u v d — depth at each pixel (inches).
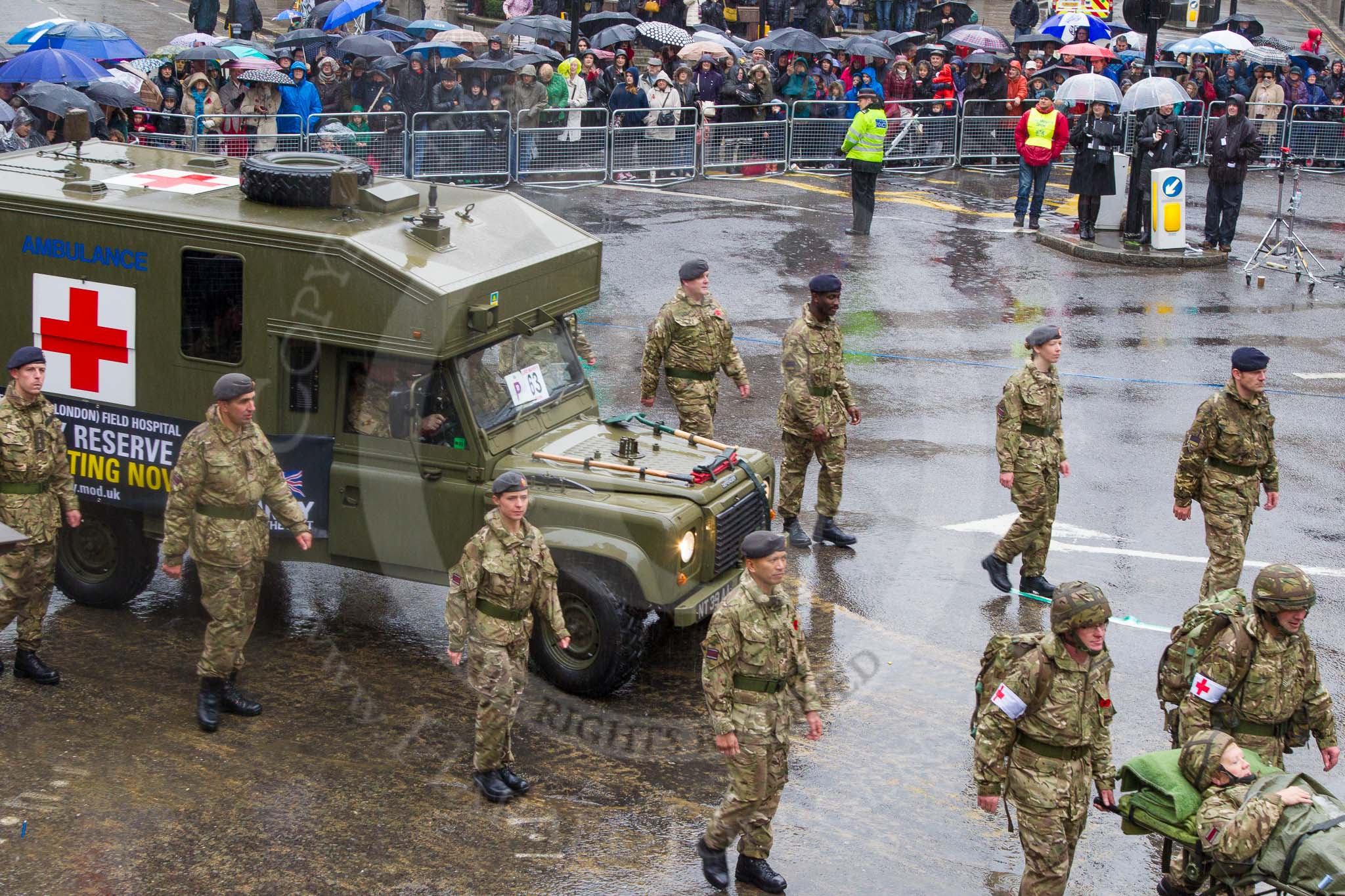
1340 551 399.9
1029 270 713.6
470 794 265.3
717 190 844.0
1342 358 594.6
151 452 312.8
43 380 293.9
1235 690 241.4
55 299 313.0
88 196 311.6
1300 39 1453.0
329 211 305.3
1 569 286.2
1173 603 363.3
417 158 778.2
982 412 506.0
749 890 239.1
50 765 267.9
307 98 751.1
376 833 250.8
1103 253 740.0
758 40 986.1
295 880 236.1
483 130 792.3
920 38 974.4
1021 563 384.5
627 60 879.1
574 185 823.7
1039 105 784.9
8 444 283.7
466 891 234.8
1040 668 218.7
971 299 653.3
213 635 281.6
